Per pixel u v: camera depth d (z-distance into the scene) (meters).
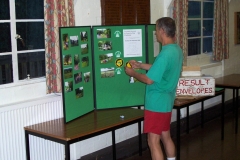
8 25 3.25
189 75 4.19
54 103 3.50
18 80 3.34
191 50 5.74
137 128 4.64
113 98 3.77
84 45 3.45
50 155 3.52
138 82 3.86
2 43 3.21
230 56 6.55
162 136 3.38
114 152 3.99
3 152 3.08
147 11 4.58
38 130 3.08
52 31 3.31
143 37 3.85
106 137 4.23
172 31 3.12
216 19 5.79
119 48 3.73
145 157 4.26
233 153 4.31
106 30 3.64
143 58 3.88
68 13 3.43
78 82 3.38
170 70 3.07
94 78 3.65
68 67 3.21
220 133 5.13
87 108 3.57
